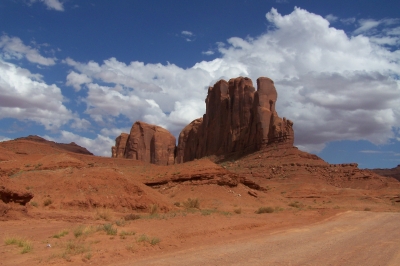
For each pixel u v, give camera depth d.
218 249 14.55
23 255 13.19
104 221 26.72
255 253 13.67
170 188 54.12
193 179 55.38
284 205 56.41
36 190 36.25
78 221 26.02
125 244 15.17
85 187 36.28
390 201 74.50
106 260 12.48
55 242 15.61
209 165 57.94
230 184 55.66
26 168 46.31
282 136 119.25
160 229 19.41
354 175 100.25
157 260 12.46
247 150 128.50
